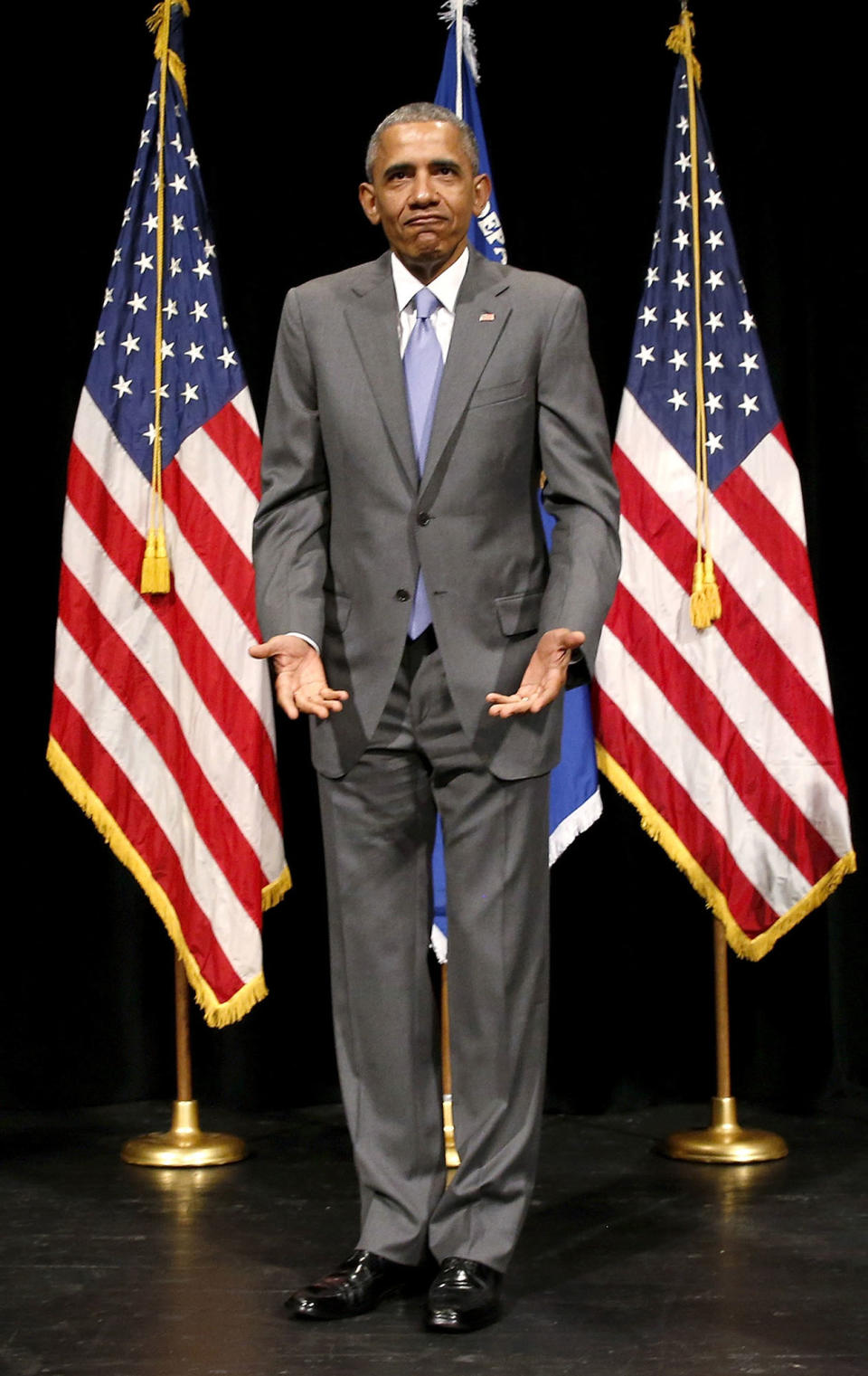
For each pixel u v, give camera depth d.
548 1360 2.21
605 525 2.38
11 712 4.03
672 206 3.67
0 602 4.02
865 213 4.08
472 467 2.38
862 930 4.09
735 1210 3.07
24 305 4.03
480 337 2.40
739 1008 4.14
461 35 3.67
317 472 2.52
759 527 3.57
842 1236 2.87
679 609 3.56
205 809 3.50
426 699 2.41
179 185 3.62
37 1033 4.05
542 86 4.15
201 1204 3.14
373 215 2.50
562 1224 2.98
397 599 2.40
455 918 2.43
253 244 4.15
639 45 4.15
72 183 4.05
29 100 4.03
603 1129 3.88
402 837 2.46
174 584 3.55
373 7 4.16
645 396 3.61
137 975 4.11
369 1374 2.16
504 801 2.40
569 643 2.19
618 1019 4.11
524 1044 2.43
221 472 3.56
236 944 3.47
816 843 3.54
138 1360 2.22
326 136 4.16
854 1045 4.11
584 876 4.11
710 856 3.52
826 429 4.10
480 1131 2.41
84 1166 3.48
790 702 3.55
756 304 4.11
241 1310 2.45
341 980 2.49
